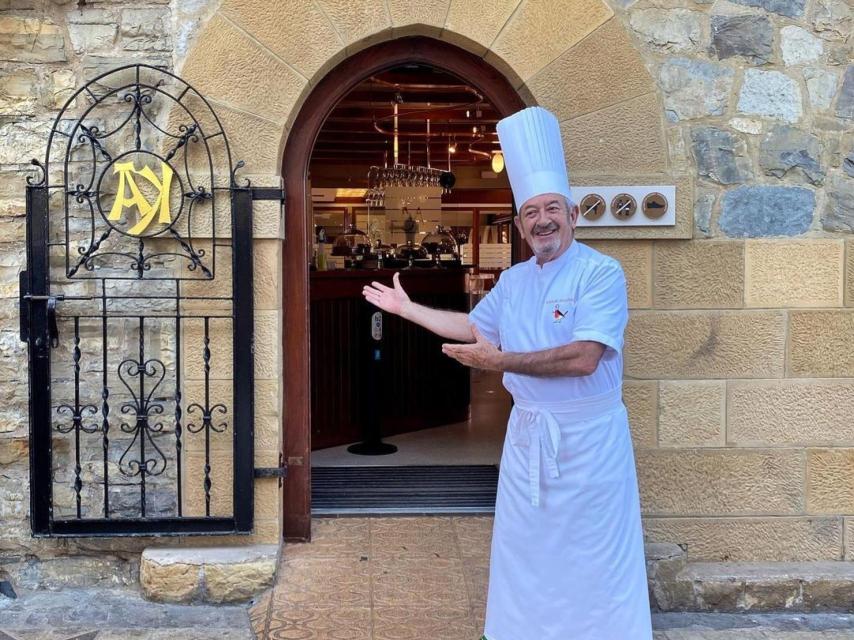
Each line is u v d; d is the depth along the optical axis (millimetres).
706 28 3582
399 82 5758
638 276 3586
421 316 2869
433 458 5078
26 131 3543
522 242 4027
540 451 2562
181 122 3502
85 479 3602
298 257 3771
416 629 3215
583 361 2408
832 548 3656
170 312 3568
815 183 3604
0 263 3559
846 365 3613
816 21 3588
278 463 3625
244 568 3463
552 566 2559
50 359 3494
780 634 3355
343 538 3914
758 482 3633
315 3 3514
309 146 3729
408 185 7871
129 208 3512
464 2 3533
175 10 3527
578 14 3533
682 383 3605
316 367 5254
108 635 3240
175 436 3596
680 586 3508
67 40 3537
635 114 3549
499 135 2732
